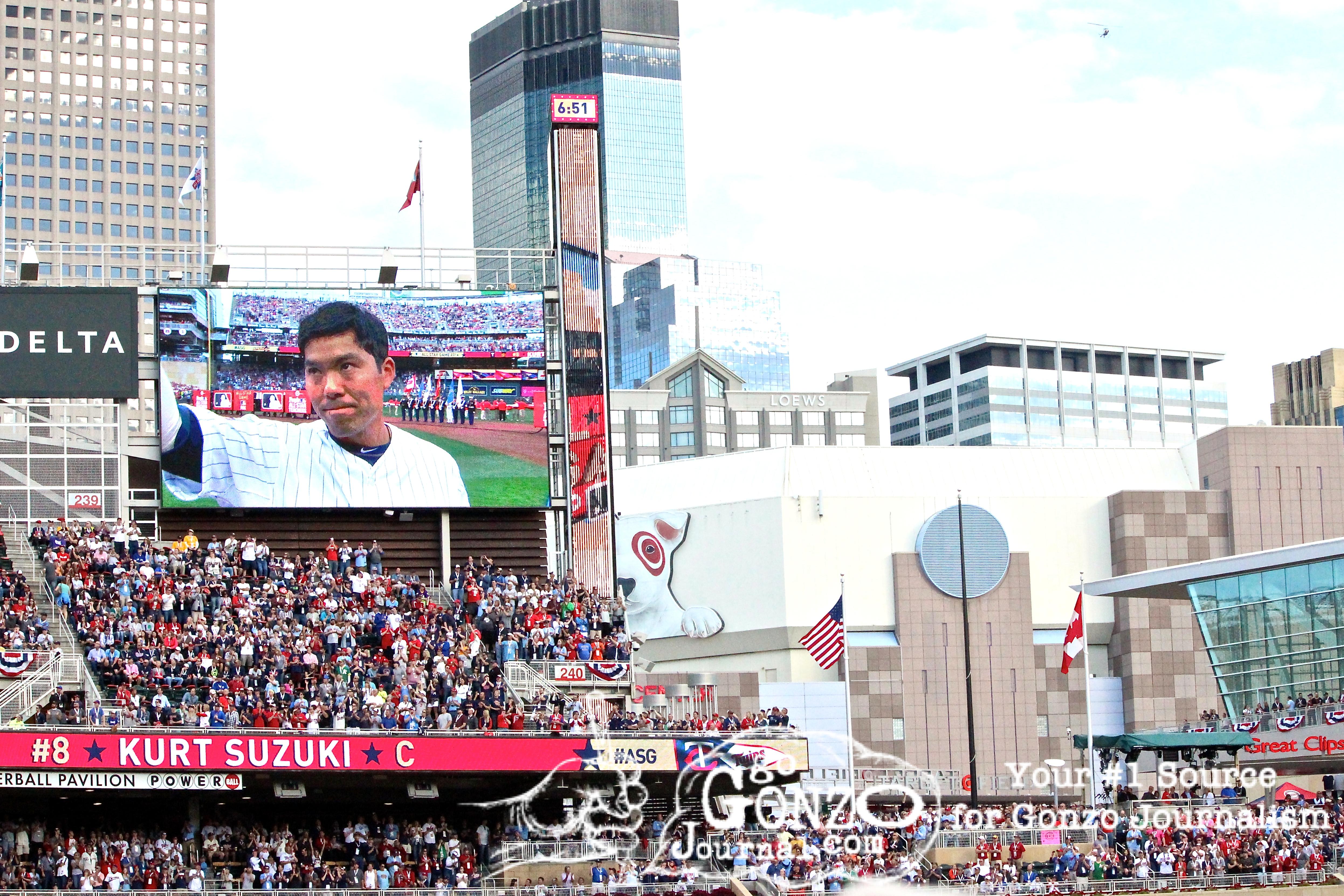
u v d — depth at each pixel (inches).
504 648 3272.6
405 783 3031.5
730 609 5684.1
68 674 2938.0
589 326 3666.3
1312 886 3240.7
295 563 3425.2
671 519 5831.7
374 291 3548.2
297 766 2844.5
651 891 2923.2
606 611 3484.3
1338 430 5856.3
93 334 3403.1
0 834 2775.6
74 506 3420.3
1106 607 5733.3
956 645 5521.7
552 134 3727.9
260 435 3474.4
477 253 3644.2
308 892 2753.4
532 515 3592.5
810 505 5639.8
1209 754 3863.2
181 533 3457.2
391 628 3230.8
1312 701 3855.8
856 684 5413.4
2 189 3462.1
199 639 3075.8
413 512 3550.7
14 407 3415.4
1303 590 3951.8
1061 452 5984.3
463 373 3558.1
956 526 5605.3
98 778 2758.4
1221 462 5807.1
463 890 2829.7
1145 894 3174.2
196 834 2947.8
